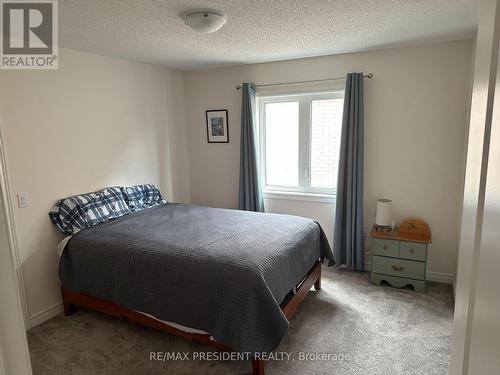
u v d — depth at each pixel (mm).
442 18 2385
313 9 2154
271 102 3973
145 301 2291
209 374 2133
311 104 3758
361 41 2949
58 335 2564
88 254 2541
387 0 2043
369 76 3301
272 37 2768
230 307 1976
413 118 3221
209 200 4473
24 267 2646
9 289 525
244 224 2918
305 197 3857
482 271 538
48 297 2828
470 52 2926
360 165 3379
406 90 3209
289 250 2438
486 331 500
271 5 2068
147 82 3807
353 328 2559
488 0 619
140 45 2912
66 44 2807
